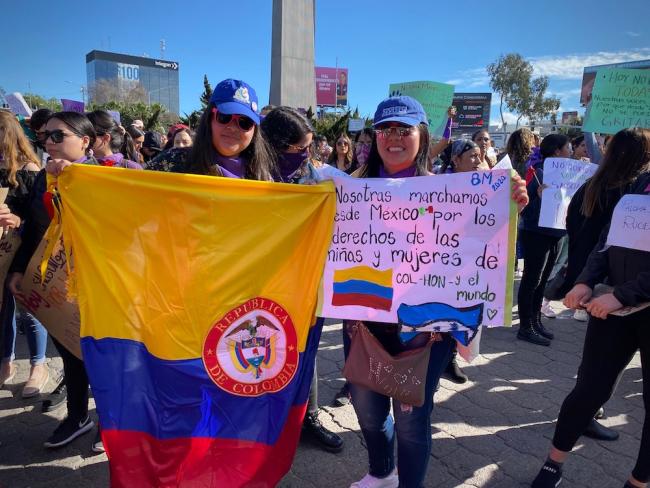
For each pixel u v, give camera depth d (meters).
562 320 5.13
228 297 1.90
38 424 2.91
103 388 1.82
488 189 1.92
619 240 1.97
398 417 1.96
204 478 1.88
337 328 4.78
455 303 1.95
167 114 39.97
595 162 4.47
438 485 2.43
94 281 1.86
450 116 4.52
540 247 4.20
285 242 1.96
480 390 3.46
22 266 2.48
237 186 1.91
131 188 1.86
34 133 3.88
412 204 1.98
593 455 2.69
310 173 2.51
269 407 1.96
